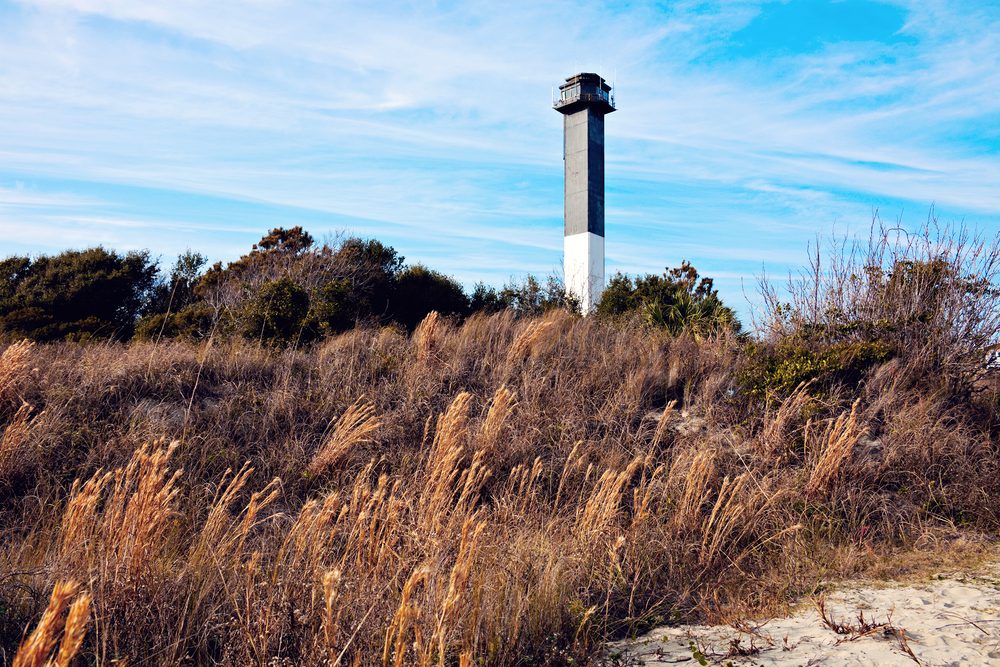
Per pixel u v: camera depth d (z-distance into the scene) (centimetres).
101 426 634
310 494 574
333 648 264
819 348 867
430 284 1703
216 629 325
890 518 555
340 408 723
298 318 1110
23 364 684
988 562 466
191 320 1284
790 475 624
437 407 749
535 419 712
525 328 997
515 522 493
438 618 288
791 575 452
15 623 310
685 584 450
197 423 664
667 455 680
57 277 1609
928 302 874
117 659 278
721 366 916
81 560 346
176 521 444
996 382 812
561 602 383
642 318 1379
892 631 330
